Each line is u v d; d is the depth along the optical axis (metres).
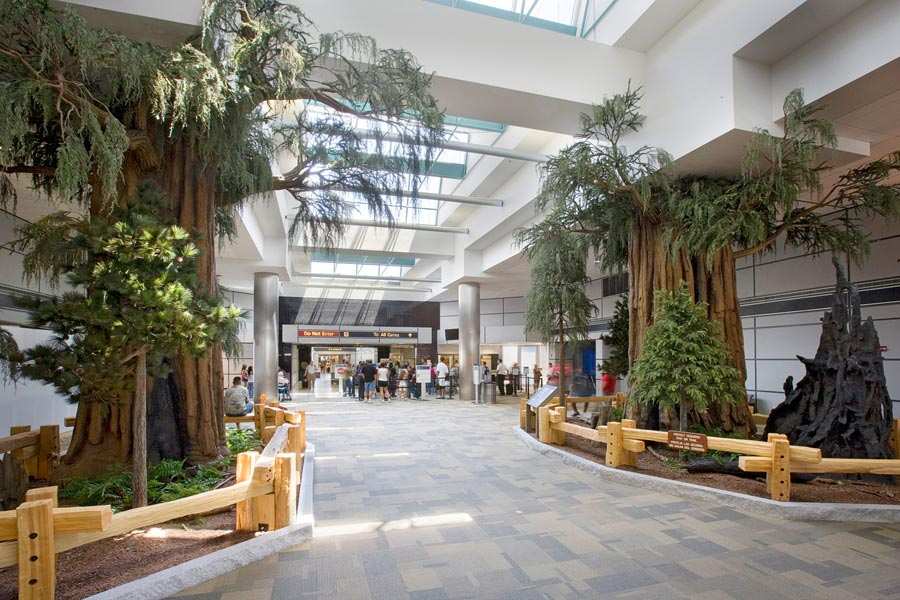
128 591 3.17
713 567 3.90
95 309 3.97
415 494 6.04
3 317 9.77
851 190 7.45
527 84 8.07
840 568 3.88
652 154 8.32
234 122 5.62
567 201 8.74
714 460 6.56
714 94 7.25
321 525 4.91
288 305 26.08
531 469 7.43
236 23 5.57
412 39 7.48
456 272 20.55
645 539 4.50
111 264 4.03
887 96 6.45
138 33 6.16
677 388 6.90
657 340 7.20
